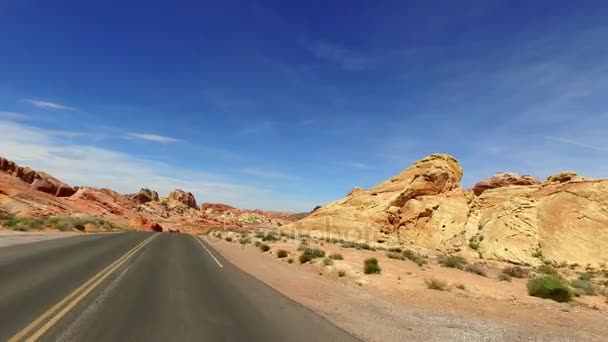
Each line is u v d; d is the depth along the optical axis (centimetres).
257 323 859
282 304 1106
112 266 1628
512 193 6216
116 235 4225
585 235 4759
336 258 2481
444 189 6925
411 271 2211
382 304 1267
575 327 1098
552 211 5275
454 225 6169
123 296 1034
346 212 7125
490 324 1064
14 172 7706
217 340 709
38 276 1237
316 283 1658
